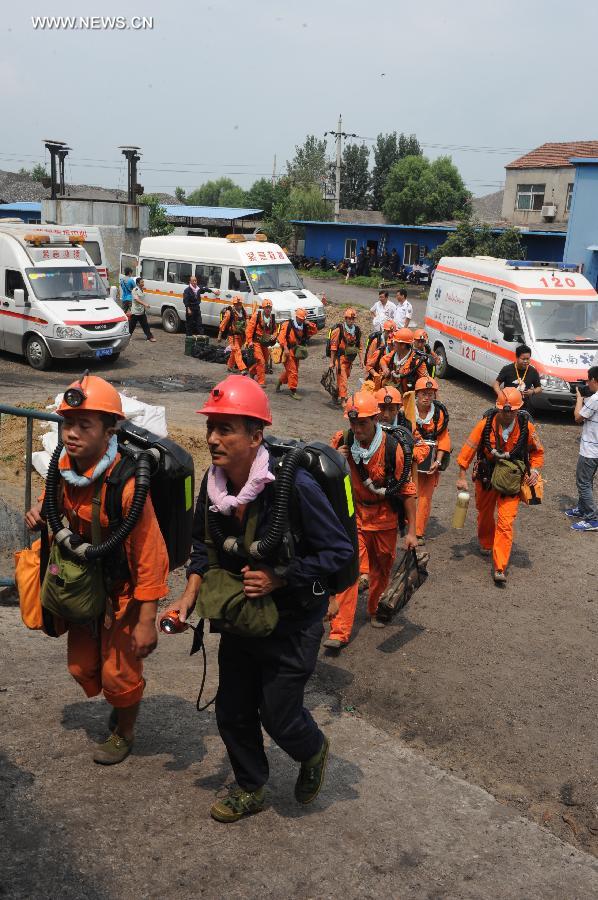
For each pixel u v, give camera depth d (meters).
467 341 16.98
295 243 53.12
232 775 3.69
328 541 3.00
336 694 5.37
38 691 4.40
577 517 9.55
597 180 28.53
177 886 2.88
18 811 3.21
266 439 3.10
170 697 4.55
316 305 22.78
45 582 3.20
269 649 3.08
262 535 2.91
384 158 79.12
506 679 5.68
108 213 37.59
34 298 17.28
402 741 4.84
